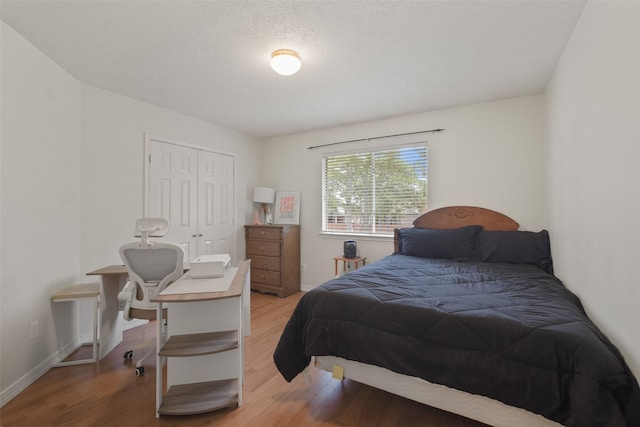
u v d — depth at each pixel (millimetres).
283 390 1867
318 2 1607
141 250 1994
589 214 1559
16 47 1885
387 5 1634
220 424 1554
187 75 2494
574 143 1827
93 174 2666
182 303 1812
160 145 3240
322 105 3213
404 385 1529
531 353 1170
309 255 4258
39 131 2102
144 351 2414
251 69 2389
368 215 3826
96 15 1720
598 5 1423
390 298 1629
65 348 2336
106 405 1713
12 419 1600
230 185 4113
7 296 1817
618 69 1198
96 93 2703
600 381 1024
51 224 2215
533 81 2607
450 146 3285
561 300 1566
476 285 1885
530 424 1221
